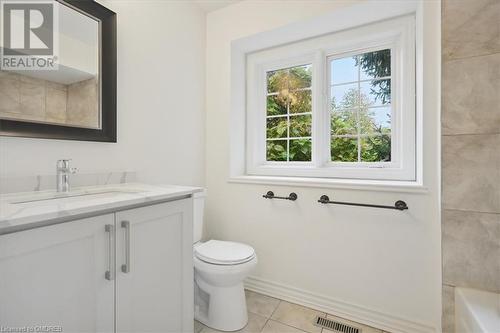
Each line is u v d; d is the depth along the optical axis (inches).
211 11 84.7
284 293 72.3
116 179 55.9
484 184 47.4
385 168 68.9
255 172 87.7
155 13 65.8
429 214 55.9
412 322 57.0
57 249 29.3
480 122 47.5
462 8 48.5
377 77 72.3
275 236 74.4
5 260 25.3
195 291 64.1
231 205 81.7
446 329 50.2
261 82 89.0
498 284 46.6
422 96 55.9
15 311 26.0
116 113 54.7
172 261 45.2
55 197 40.7
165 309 43.8
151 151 65.0
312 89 79.7
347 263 64.4
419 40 59.4
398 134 69.1
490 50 46.7
